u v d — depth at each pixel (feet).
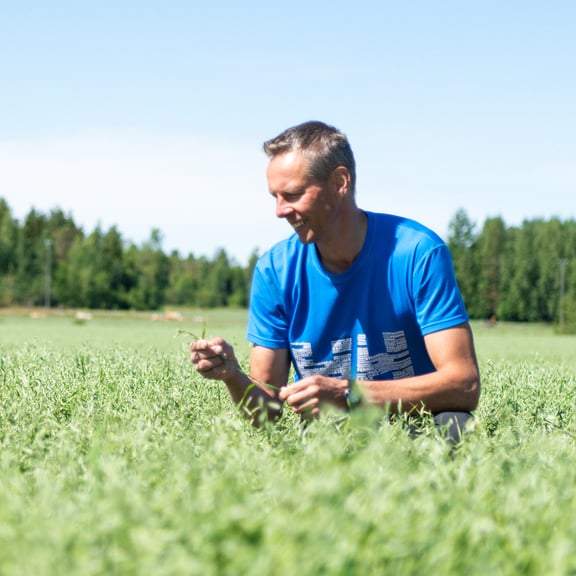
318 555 5.30
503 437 10.25
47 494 7.34
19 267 383.04
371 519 6.02
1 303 363.15
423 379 11.71
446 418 11.57
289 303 13.00
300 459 9.03
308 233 11.75
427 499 6.74
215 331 113.19
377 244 12.40
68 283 372.58
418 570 5.69
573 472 8.21
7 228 397.60
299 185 11.35
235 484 7.48
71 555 5.77
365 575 5.52
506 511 6.91
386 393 11.46
